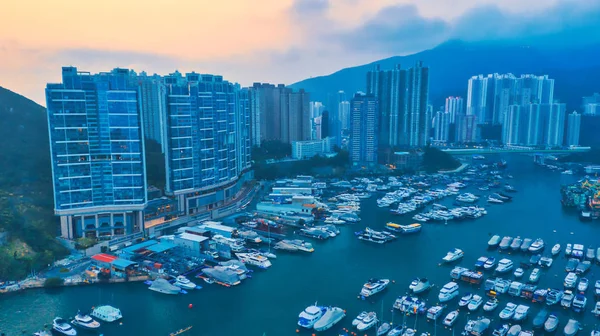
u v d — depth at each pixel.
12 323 175.38
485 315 178.88
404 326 168.00
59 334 167.75
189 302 193.12
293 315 181.88
